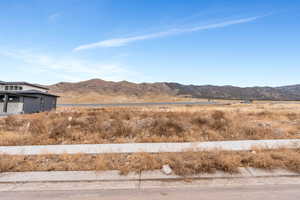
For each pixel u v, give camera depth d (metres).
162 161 4.54
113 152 5.48
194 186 3.44
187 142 6.77
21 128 9.00
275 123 10.43
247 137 7.48
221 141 6.81
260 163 4.24
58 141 7.10
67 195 3.18
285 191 3.21
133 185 3.52
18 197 3.14
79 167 4.40
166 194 3.14
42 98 22.22
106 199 3.01
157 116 11.19
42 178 3.83
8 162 4.52
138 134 8.02
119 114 12.09
